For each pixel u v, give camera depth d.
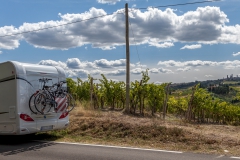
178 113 19.23
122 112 15.55
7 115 9.16
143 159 6.96
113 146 8.71
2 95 9.30
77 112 13.82
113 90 17.84
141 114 15.90
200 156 7.28
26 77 9.27
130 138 9.82
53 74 10.17
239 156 7.27
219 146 8.39
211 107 16.83
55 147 8.64
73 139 10.06
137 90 16.05
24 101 9.12
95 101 17.45
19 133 8.94
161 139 9.34
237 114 17.62
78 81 20.56
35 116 9.41
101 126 10.95
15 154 7.78
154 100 16.41
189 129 10.50
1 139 10.21
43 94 9.55
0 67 9.37
